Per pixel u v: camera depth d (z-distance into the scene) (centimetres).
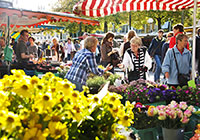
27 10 654
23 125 136
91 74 612
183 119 313
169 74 510
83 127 162
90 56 443
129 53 577
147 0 586
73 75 441
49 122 129
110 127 164
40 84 141
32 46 1024
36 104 130
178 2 609
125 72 598
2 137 115
